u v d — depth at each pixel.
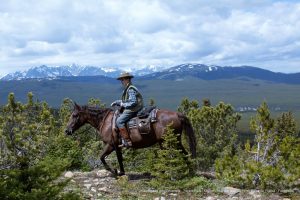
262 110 13.44
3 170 8.27
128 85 13.82
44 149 13.84
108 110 14.67
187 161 13.50
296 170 12.60
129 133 13.70
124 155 17.86
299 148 12.90
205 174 14.97
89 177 14.47
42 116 13.91
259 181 13.07
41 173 8.39
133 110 13.73
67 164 9.31
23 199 7.73
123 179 13.22
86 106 14.77
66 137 17.89
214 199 11.76
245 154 14.01
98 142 19.25
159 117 13.62
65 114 22.91
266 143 13.38
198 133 23.39
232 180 13.52
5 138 12.39
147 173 15.09
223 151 22.38
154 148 15.23
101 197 11.94
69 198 8.51
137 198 11.89
